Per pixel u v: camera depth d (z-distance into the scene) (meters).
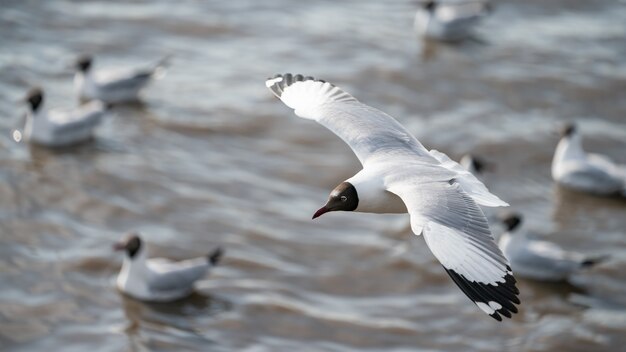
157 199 17.97
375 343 14.84
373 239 17.25
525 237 17.02
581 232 18.16
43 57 22.75
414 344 14.87
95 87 21.31
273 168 19.11
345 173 19.00
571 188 19.39
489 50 23.91
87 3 25.11
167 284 15.56
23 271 15.86
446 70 22.80
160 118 20.64
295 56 23.02
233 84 21.86
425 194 7.49
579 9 26.06
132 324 15.08
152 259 16.41
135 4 25.22
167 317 15.34
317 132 20.30
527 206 18.78
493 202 7.63
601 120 21.42
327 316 15.35
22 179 18.30
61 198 17.83
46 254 16.33
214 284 16.03
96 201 17.83
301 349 14.68
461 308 15.67
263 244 16.95
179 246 16.80
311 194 18.45
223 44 23.56
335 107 8.83
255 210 17.84
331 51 23.31
